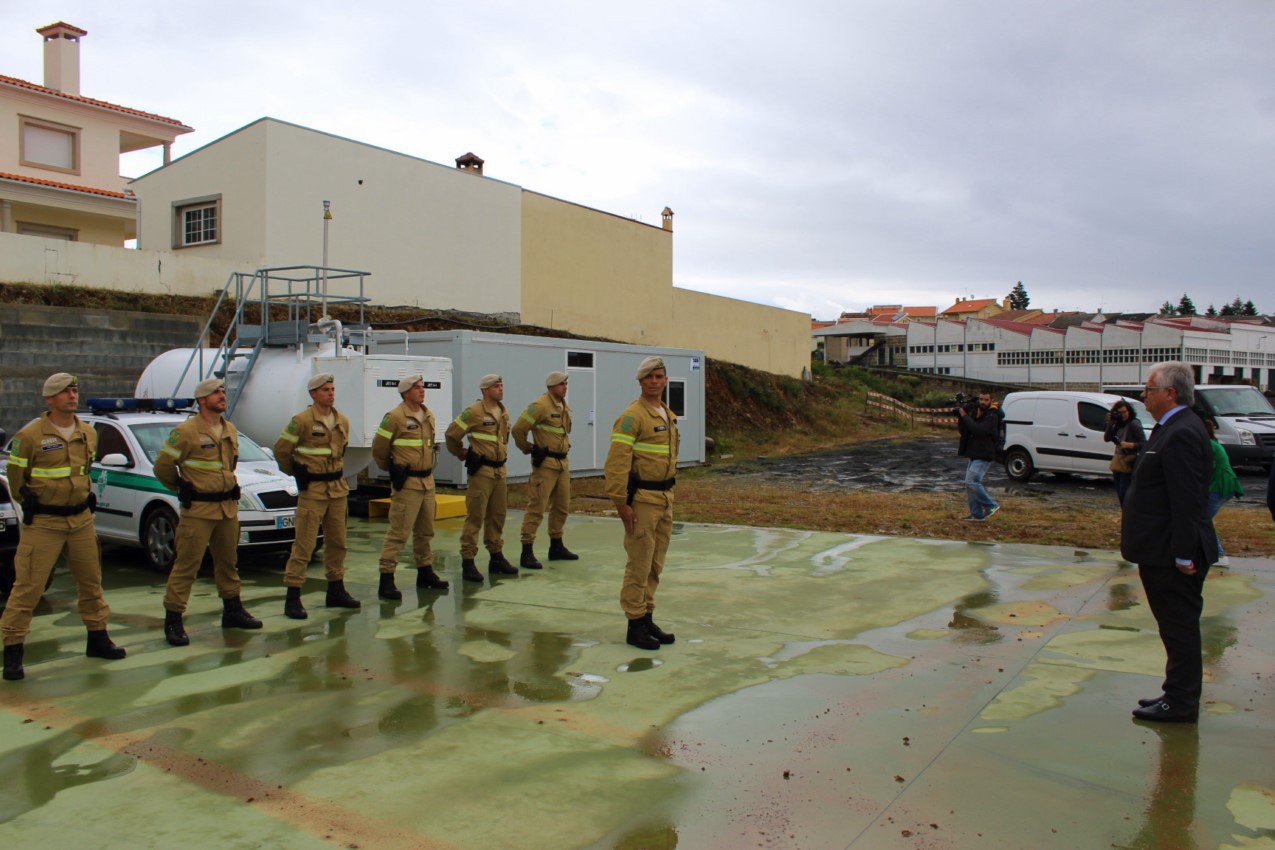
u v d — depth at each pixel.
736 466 21.69
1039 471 17.72
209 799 4.04
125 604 7.82
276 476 9.41
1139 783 4.18
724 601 7.77
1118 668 5.86
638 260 32.31
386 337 15.68
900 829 3.76
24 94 27.92
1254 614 7.07
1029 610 7.38
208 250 21.92
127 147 32.94
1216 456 8.20
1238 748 4.57
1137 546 4.93
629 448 6.23
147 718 5.05
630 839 3.68
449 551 10.39
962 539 10.77
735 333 37.19
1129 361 54.12
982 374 60.31
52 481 5.84
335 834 3.73
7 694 5.46
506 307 27.11
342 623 7.14
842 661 6.07
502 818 3.86
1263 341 58.25
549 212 28.70
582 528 12.04
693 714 5.09
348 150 22.64
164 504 8.96
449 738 4.75
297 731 4.84
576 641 6.60
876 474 19.64
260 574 9.14
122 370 15.62
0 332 14.29
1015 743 4.64
